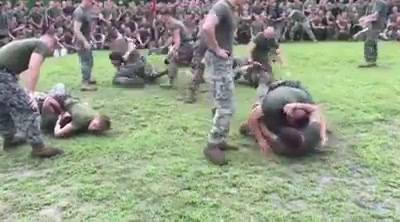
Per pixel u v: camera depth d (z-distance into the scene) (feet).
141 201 15.06
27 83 16.89
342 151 19.02
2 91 17.19
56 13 48.01
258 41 27.66
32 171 17.29
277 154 18.57
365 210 14.76
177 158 18.22
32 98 17.67
